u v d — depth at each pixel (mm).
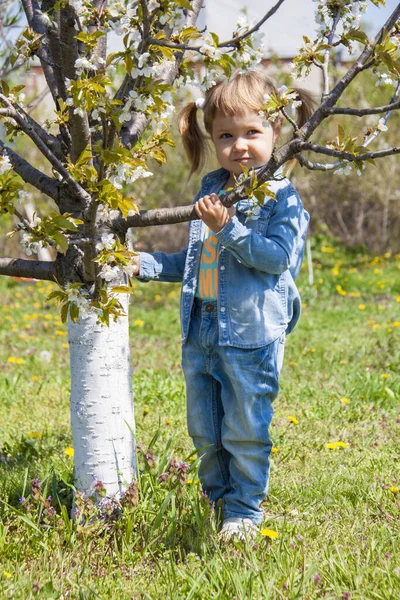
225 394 2631
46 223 2082
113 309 2215
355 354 6020
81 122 2182
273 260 2471
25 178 2598
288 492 3037
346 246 13258
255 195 2182
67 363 6184
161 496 2725
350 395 4754
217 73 2010
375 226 13406
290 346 6531
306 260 12336
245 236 2412
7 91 2213
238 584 2127
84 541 2471
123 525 2533
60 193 2490
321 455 3574
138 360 6191
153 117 2113
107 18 2107
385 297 9617
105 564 2391
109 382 2619
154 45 1959
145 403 4699
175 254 2885
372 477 3176
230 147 2654
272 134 2709
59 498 2836
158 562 2357
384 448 3666
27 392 5176
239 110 2600
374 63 2154
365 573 2248
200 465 2834
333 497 2980
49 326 8156
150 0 1895
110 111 1975
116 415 2637
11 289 10797
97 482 2596
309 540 2549
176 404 4629
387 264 12141
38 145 2207
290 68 2289
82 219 2451
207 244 2697
